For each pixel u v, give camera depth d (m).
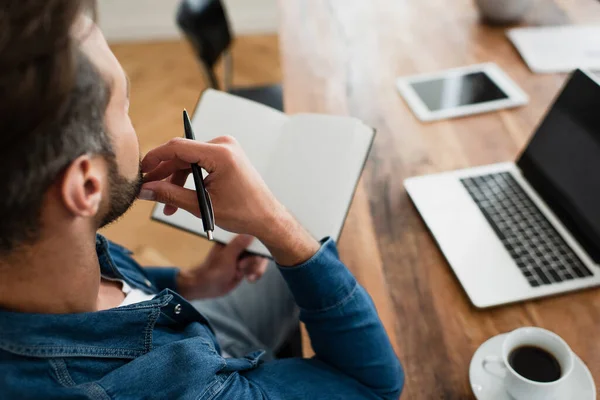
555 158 0.80
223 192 0.56
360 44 1.22
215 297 0.92
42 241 0.40
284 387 0.57
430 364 0.65
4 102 0.31
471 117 1.00
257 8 2.49
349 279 0.63
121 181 0.44
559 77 1.08
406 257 0.76
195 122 0.81
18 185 0.34
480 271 0.72
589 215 0.73
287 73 1.14
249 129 0.81
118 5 2.47
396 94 1.07
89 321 0.47
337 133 0.77
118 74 0.41
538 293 0.69
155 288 0.77
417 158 0.92
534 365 0.58
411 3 1.36
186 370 0.49
